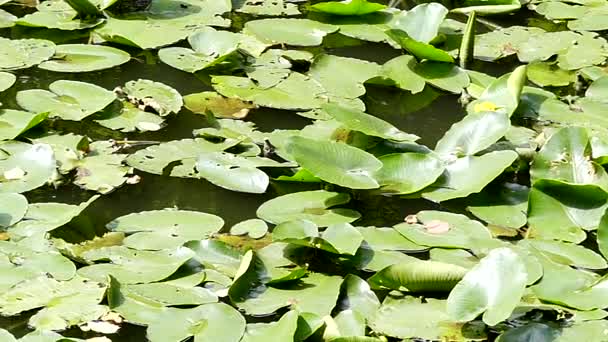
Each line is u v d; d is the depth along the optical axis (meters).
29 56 5.45
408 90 5.39
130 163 4.89
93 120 5.12
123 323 4.33
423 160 4.84
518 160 4.95
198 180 4.88
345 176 4.74
